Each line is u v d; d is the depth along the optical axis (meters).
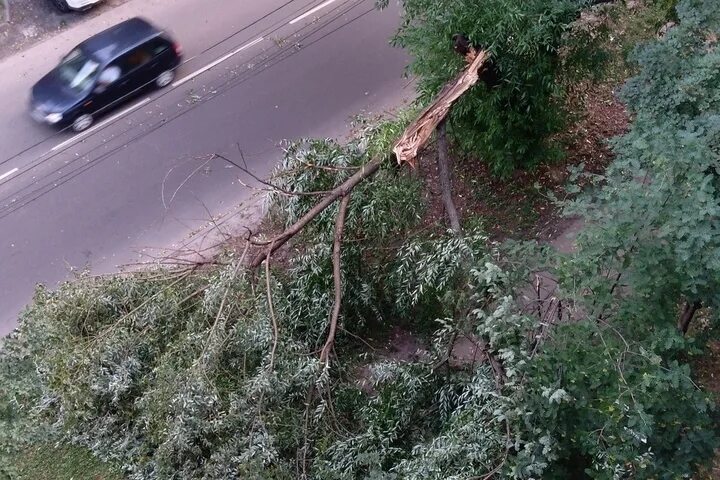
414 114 9.67
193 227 10.87
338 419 7.88
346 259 8.61
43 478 8.11
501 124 9.73
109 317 8.45
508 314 6.46
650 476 6.32
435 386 7.84
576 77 10.09
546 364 6.20
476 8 8.30
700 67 7.50
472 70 8.47
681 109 7.64
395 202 8.61
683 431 6.40
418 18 9.42
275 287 8.35
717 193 6.67
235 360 7.82
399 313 9.16
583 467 7.18
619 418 5.80
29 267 10.48
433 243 8.12
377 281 8.91
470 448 6.42
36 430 8.12
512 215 10.56
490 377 7.02
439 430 7.58
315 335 8.56
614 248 6.41
